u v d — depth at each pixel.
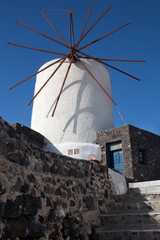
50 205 4.47
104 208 6.64
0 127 3.67
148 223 5.67
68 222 4.87
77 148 11.24
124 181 9.08
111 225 5.93
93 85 14.67
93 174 6.67
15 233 3.47
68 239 4.70
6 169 3.62
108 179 7.56
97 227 5.80
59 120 13.75
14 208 3.57
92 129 13.58
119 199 7.66
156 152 13.41
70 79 14.60
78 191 5.64
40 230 4.01
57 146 11.70
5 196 3.46
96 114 14.05
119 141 12.70
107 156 12.73
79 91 14.27
